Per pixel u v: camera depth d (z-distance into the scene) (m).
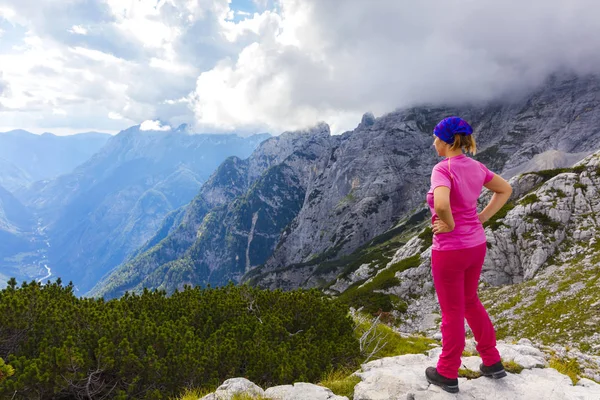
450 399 5.32
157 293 16.08
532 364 6.41
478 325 5.63
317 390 6.46
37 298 12.79
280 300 16.03
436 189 4.82
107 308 13.97
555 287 55.59
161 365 10.27
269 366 10.90
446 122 5.00
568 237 70.81
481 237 5.09
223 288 18.08
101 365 9.85
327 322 14.78
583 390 5.55
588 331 40.16
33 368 8.95
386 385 6.00
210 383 10.16
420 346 17.02
